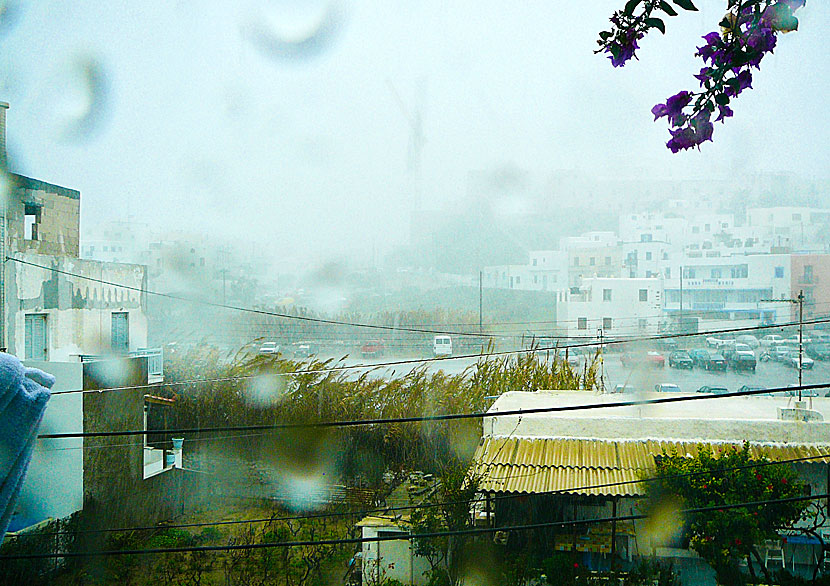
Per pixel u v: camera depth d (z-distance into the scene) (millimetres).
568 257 48656
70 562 10039
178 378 15891
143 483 12398
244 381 15594
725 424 8258
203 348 17094
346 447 14461
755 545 6555
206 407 15562
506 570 7352
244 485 14203
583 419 8812
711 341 30391
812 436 7977
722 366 26828
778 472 6668
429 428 14320
